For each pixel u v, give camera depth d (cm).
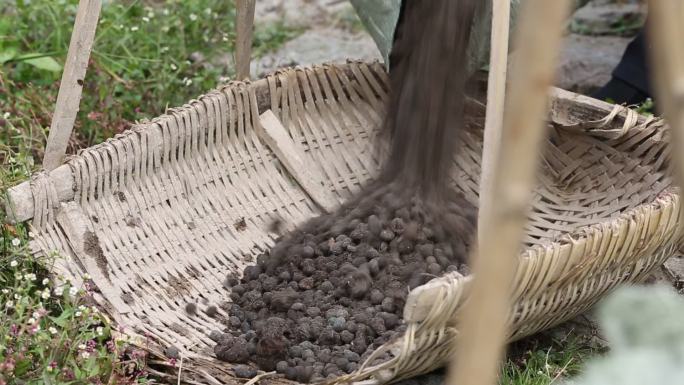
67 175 277
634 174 314
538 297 232
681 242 278
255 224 313
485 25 295
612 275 253
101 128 366
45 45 414
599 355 270
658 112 363
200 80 399
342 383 221
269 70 462
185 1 446
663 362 138
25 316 239
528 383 249
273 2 531
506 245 128
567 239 230
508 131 125
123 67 387
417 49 294
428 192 292
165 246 289
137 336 246
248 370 245
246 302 275
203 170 313
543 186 330
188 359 247
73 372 226
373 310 261
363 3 295
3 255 269
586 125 323
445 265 275
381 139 322
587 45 502
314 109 342
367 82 352
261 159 328
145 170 297
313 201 326
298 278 278
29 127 356
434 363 230
